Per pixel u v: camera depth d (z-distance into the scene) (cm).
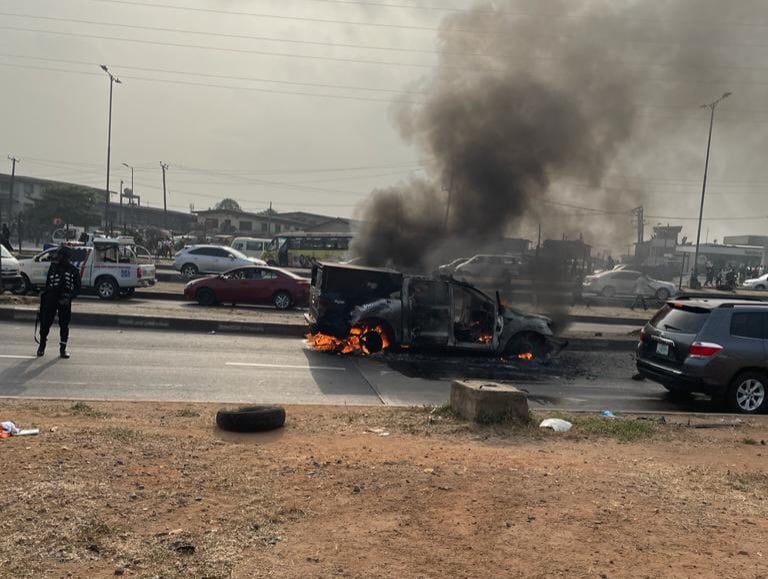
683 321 892
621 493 440
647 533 371
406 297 1154
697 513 411
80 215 6162
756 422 736
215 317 1540
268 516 365
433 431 607
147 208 9356
